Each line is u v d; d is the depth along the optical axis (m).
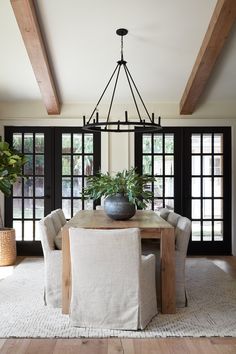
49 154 5.61
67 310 3.10
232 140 5.57
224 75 4.73
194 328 2.84
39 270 4.63
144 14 3.61
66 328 2.82
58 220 3.84
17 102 5.57
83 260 2.80
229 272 4.58
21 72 4.68
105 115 5.59
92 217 3.87
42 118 5.56
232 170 5.58
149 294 2.94
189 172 5.62
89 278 2.81
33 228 5.62
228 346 2.55
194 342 2.61
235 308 3.28
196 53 4.28
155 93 5.32
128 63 4.50
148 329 2.81
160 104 5.61
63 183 5.63
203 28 3.83
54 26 3.79
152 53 4.29
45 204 5.62
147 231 3.16
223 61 4.39
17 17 3.41
